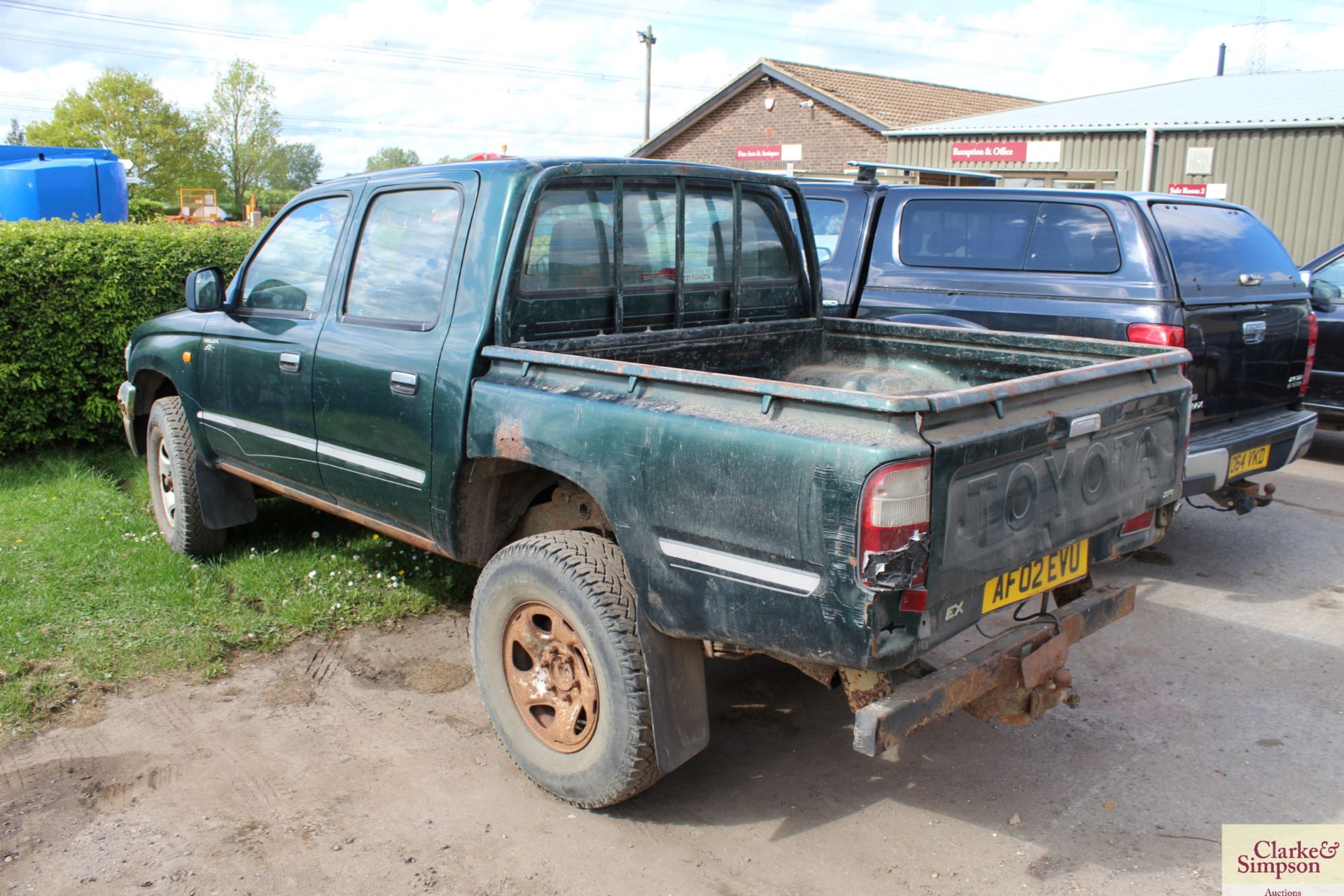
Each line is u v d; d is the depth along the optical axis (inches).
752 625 100.9
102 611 172.9
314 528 219.1
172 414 195.0
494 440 124.3
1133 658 166.7
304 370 154.3
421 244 140.9
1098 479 113.2
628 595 113.8
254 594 183.8
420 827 118.9
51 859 112.0
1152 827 120.0
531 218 131.3
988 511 97.7
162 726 141.6
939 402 91.8
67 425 279.3
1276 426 205.5
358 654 165.3
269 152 3065.9
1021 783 129.9
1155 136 662.5
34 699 145.8
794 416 97.9
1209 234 211.3
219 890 107.1
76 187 463.8
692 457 102.8
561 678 120.9
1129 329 196.7
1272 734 142.0
